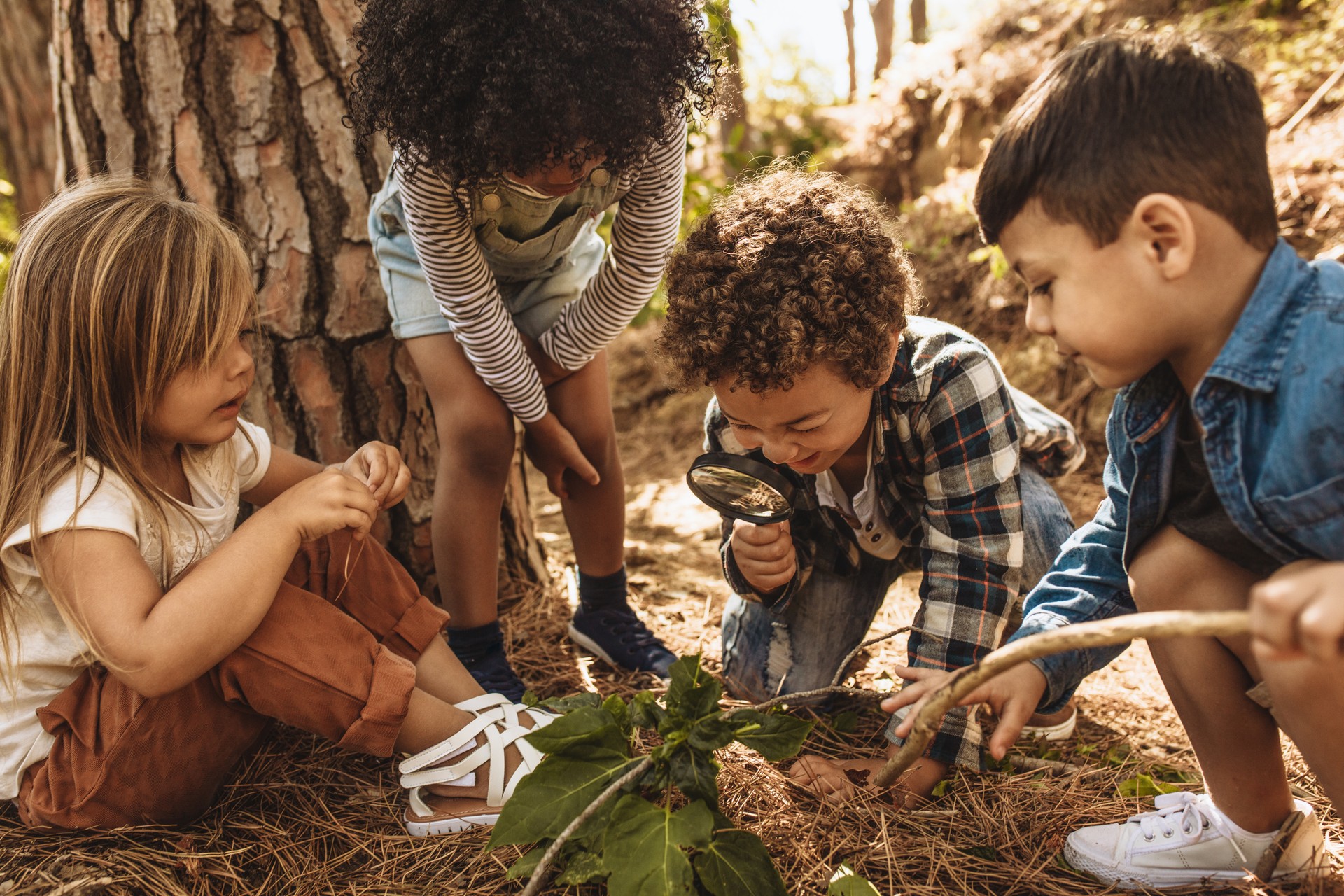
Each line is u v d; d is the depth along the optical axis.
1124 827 1.41
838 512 1.81
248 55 2.18
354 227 2.23
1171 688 1.34
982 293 4.11
